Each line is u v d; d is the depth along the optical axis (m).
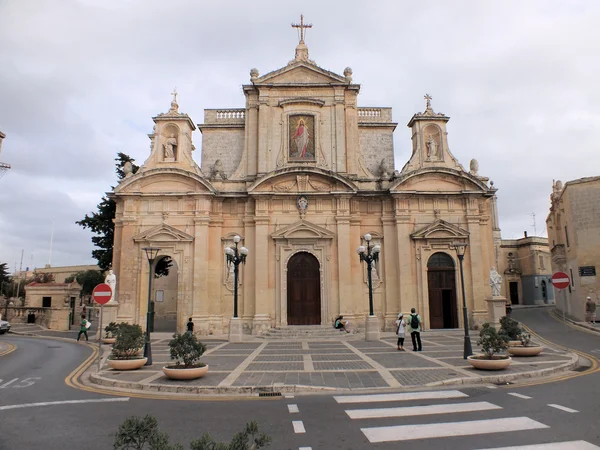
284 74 34.84
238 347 23.86
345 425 9.51
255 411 10.80
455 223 33.22
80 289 51.06
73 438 8.87
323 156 33.72
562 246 37.59
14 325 43.62
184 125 34.06
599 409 10.34
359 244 33.06
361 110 38.72
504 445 8.06
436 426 9.30
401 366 16.81
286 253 32.38
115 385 14.13
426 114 34.88
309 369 16.38
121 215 32.81
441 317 32.41
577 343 23.16
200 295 31.23
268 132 34.00
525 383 13.62
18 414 10.68
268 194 32.50
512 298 63.22
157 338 29.23
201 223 32.09
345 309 31.38
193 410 10.96
